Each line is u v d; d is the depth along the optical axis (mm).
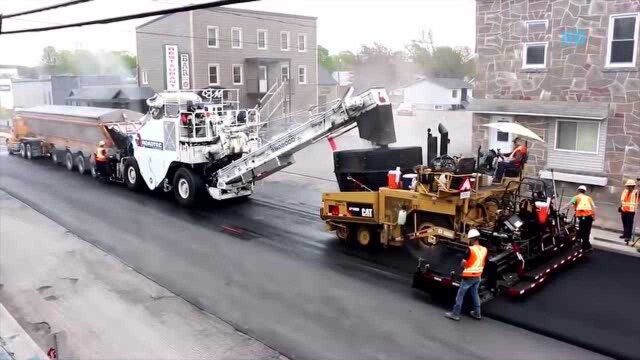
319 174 23141
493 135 18312
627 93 15500
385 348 8359
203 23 36344
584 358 7988
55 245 13688
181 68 35625
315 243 13672
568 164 16875
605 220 14742
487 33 18219
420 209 11742
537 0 16875
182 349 8461
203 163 17578
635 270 11461
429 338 8641
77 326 9258
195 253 12961
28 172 24594
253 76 39156
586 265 11805
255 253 12922
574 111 16109
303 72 42438
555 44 16719
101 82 53438
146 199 18891
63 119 24469
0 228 15250
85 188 20844
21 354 5477
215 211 17125
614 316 9266
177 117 17641
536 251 10969
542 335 8695
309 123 14391
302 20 41656
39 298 10461
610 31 15562
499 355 8094
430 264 11664
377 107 13445
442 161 11953
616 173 16000
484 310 9578
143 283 11125
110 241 13961
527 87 17562
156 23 38312
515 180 12055
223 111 18734
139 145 19219
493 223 11328
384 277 11258
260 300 10195
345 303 10008
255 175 16141
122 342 8695
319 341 8609
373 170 13266
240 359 8133
